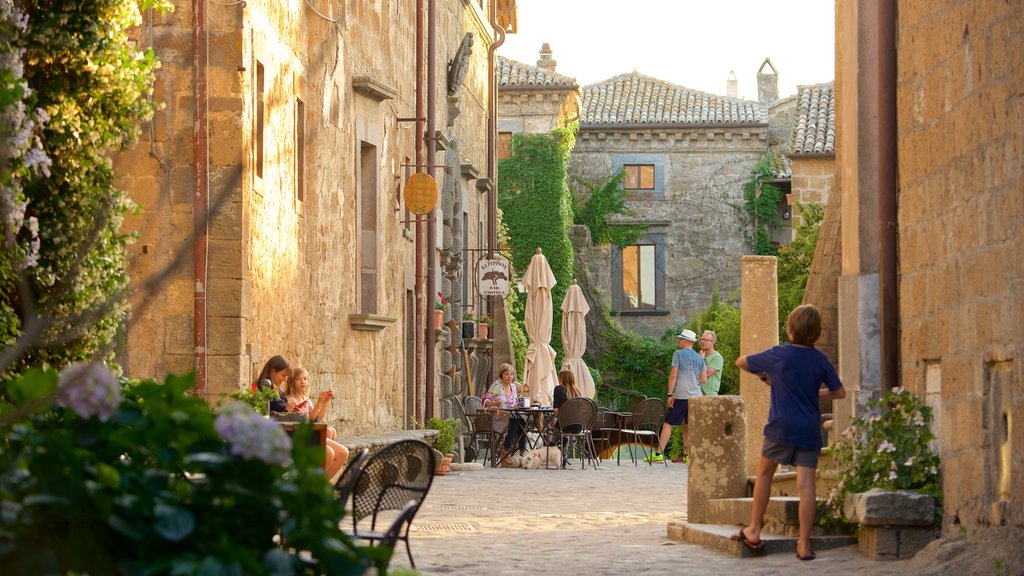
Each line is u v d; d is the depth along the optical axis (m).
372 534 7.39
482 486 18.80
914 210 10.52
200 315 14.02
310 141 17.81
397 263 22.36
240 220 14.18
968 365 9.34
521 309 38.50
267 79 15.59
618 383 47.69
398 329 22.38
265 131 15.51
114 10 9.87
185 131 14.20
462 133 30.86
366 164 20.70
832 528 10.71
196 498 4.26
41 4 9.55
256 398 13.00
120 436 4.41
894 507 9.65
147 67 10.24
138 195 14.16
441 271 27.91
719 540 10.85
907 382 10.66
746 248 50.44
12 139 7.77
